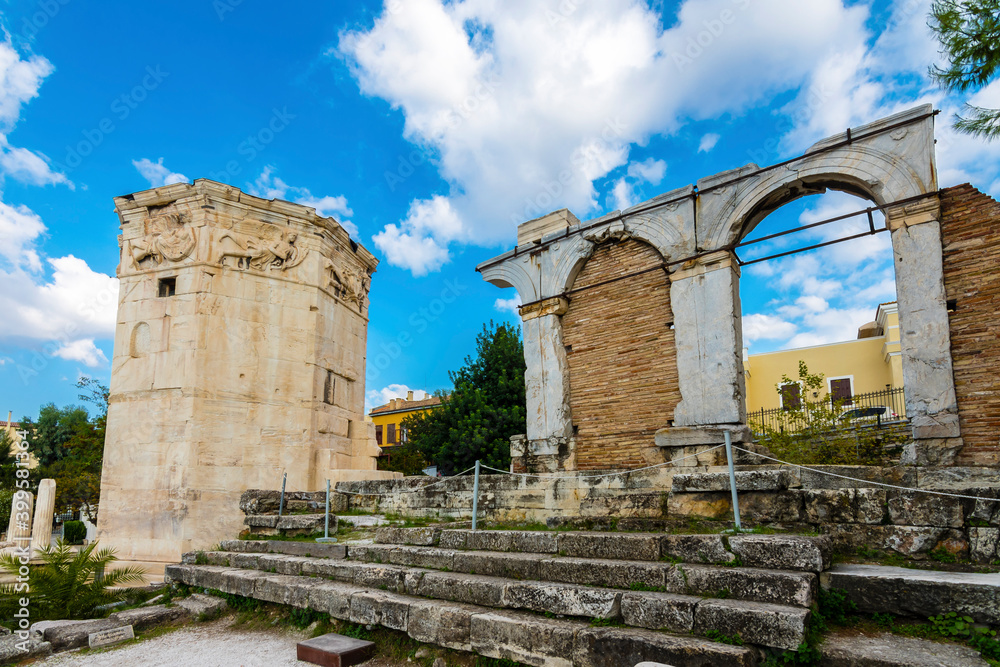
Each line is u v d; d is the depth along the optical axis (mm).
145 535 13836
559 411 12156
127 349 15102
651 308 11469
